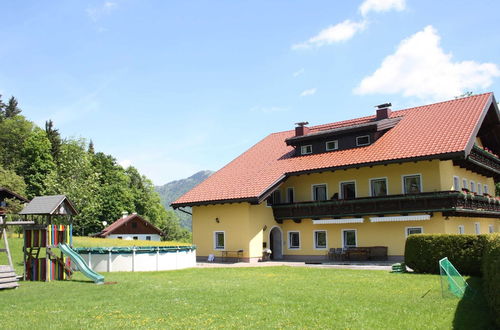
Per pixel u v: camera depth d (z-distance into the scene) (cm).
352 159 3133
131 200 8162
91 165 8050
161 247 2686
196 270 2602
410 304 1334
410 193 2905
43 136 8400
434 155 2731
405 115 3622
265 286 1780
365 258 3148
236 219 3425
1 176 6041
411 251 2220
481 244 2016
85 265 2080
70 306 1370
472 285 1698
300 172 3325
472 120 2973
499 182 4456
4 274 1753
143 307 1339
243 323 1119
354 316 1181
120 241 4053
